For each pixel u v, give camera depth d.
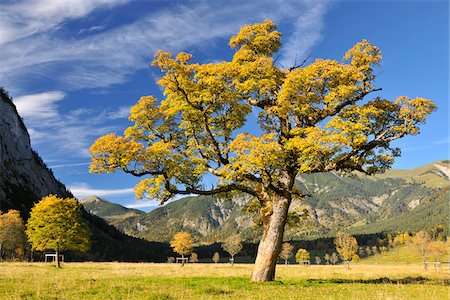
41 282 23.05
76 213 55.41
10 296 16.02
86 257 138.12
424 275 35.38
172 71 22.56
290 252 163.75
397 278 29.70
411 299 16.19
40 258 107.25
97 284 21.42
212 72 22.28
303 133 22.09
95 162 21.91
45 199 55.00
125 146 21.41
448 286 22.31
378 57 22.94
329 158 20.95
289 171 23.59
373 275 35.38
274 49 25.88
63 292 17.48
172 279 24.95
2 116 181.00
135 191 22.47
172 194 23.81
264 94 24.11
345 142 19.19
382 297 16.47
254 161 19.69
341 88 21.05
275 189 22.66
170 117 25.11
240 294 17.48
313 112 22.34
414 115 21.83
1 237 88.00
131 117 24.91
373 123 23.06
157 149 22.06
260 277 23.34
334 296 16.98
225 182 23.78
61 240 52.62
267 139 20.95
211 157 25.42
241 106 23.14
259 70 23.11
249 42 26.00
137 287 19.75
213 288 19.42
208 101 23.08
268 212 24.31
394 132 22.84
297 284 22.36
